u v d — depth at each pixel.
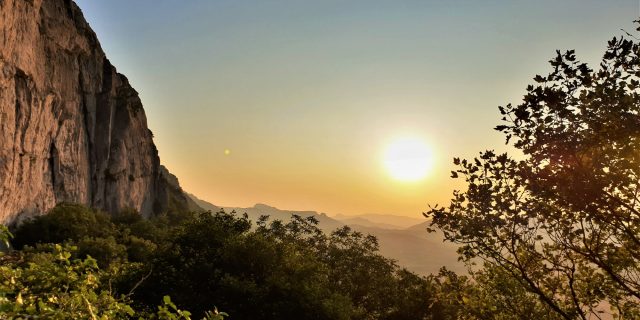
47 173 59.97
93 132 78.19
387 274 39.44
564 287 9.96
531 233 8.38
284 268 26.52
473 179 8.56
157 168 122.25
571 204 7.88
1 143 46.66
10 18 47.12
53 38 61.28
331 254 40.66
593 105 7.32
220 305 22.11
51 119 60.41
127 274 22.23
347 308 24.20
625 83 7.42
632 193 7.53
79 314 5.51
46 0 60.84
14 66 48.84
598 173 7.31
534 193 7.80
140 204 103.44
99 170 78.81
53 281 6.50
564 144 7.43
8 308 4.29
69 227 49.72
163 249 26.91
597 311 9.22
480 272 10.28
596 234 8.21
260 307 22.48
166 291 22.08
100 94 82.00
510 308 9.57
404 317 32.25
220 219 29.72
